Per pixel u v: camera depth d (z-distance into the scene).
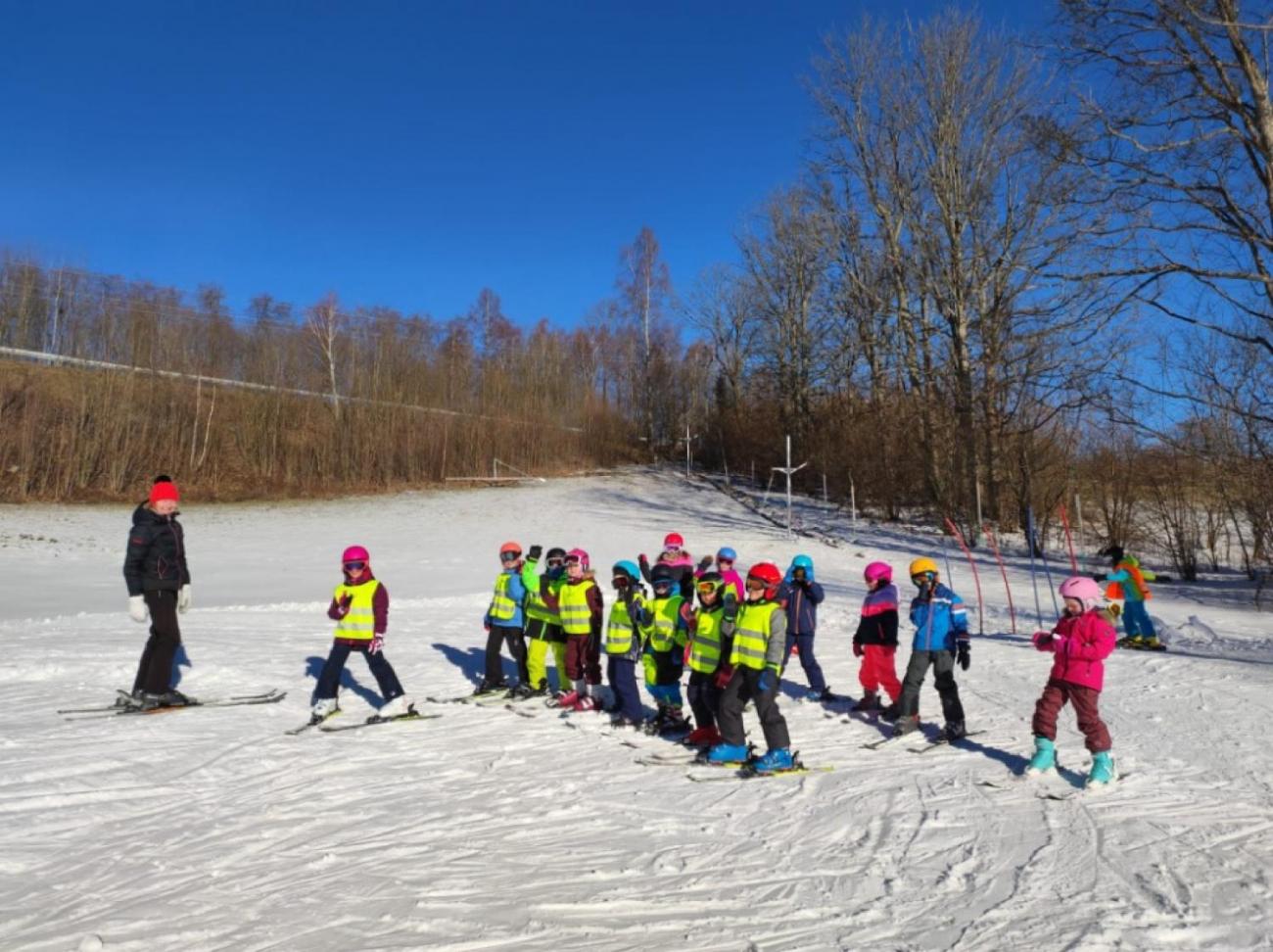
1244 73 19.30
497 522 39.69
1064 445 35.72
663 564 8.56
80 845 5.28
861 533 37.41
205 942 4.04
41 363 49.09
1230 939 4.03
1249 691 9.51
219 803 6.12
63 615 17.44
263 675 10.88
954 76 33.78
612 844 5.35
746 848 5.29
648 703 9.90
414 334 57.78
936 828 5.61
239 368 50.88
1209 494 29.61
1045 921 4.23
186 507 41.06
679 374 74.75
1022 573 27.77
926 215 35.19
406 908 4.41
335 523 38.56
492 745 7.87
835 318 49.81
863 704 9.19
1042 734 6.73
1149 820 5.68
